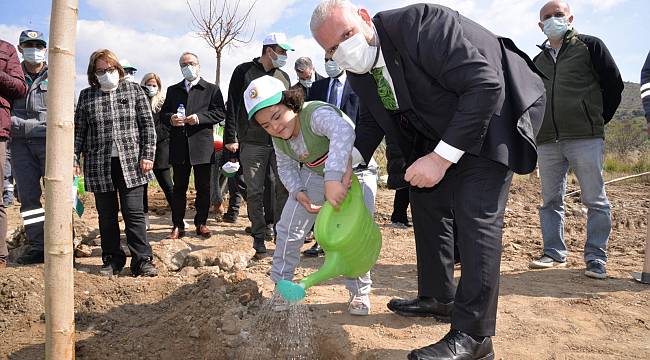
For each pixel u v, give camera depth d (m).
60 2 2.19
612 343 3.02
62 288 2.35
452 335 2.58
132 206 4.61
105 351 3.23
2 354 3.16
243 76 5.50
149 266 4.71
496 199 2.62
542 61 4.55
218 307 3.37
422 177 2.41
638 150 20.31
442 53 2.37
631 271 4.52
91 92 4.57
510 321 3.35
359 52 2.51
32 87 4.86
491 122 2.51
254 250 5.82
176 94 6.20
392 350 2.91
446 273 3.30
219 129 8.77
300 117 3.05
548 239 4.74
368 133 3.22
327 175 2.77
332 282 4.30
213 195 7.98
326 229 2.68
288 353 3.06
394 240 6.25
